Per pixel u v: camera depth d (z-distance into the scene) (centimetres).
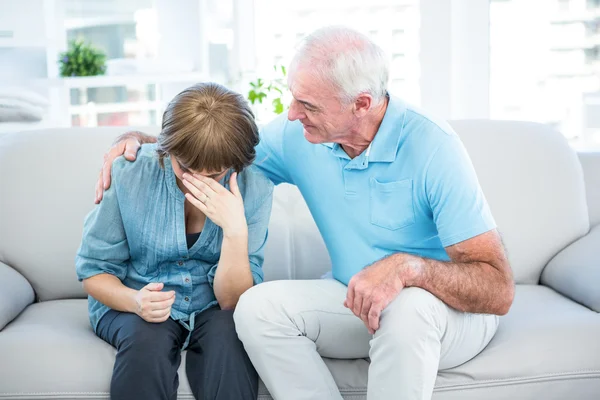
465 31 297
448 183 168
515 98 301
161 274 186
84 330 186
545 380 175
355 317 173
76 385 168
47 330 182
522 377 175
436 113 299
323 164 184
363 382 175
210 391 166
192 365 173
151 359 163
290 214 228
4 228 214
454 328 166
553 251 224
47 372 169
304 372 166
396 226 177
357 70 162
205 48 310
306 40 167
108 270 182
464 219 167
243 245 179
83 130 227
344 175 180
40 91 297
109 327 176
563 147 234
